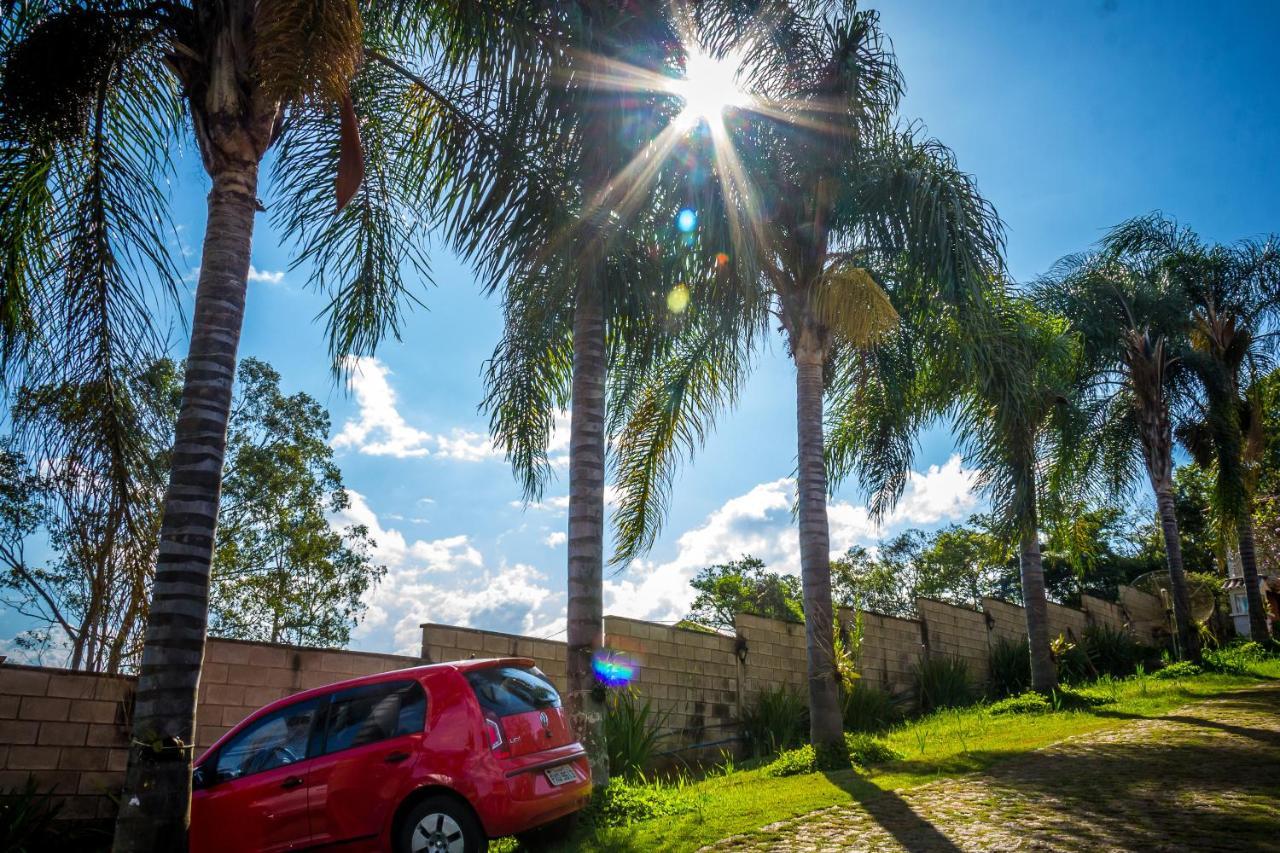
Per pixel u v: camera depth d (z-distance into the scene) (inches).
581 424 378.6
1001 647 863.1
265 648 426.6
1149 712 535.5
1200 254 952.9
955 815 283.9
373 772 258.1
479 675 274.7
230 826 267.0
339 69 265.3
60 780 368.2
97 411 305.4
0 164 296.0
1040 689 642.2
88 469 303.6
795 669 675.4
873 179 479.2
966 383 527.5
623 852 267.3
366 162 406.6
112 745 382.6
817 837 266.1
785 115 476.7
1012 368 490.9
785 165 495.2
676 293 407.2
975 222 462.6
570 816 295.9
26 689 366.6
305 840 258.7
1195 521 1588.3
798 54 474.3
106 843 363.6
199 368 261.7
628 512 555.5
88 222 311.1
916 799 317.4
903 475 635.5
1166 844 226.7
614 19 352.5
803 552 499.8
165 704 238.4
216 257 271.4
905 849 243.0
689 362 549.6
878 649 741.9
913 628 785.6
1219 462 848.3
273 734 280.1
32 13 298.2
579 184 364.8
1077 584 1651.1
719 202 396.8
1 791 354.6
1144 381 830.5
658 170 369.7
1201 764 343.6
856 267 510.0
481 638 491.8
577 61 337.7
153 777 233.3
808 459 506.3
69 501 301.6
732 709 619.2
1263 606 943.7
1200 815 257.0
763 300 519.2
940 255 450.6
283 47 256.4
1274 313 938.1
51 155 302.8
